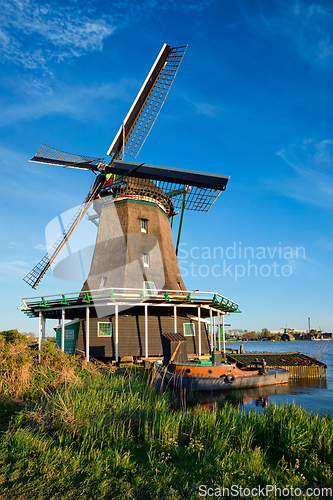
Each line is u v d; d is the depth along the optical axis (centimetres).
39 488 564
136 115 2880
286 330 17462
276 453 806
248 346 11050
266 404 1451
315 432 868
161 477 618
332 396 1675
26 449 705
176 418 960
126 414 958
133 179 2616
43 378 1238
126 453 710
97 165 2630
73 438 798
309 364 2688
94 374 1490
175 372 1714
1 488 564
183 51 2841
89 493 555
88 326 2114
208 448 788
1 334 1361
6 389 1125
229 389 1750
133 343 2261
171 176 2469
